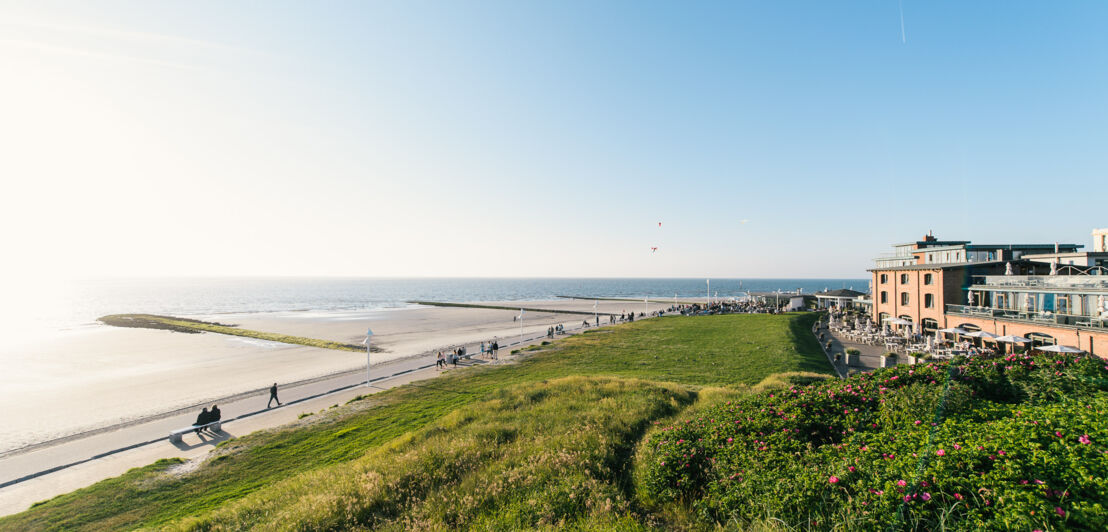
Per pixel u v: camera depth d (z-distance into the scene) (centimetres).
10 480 1780
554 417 1631
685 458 889
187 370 3969
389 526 895
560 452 1160
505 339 5600
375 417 2203
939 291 3912
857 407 970
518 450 1266
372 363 4116
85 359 4600
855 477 655
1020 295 3225
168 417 2545
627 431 1387
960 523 518
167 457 1948
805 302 7994
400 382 3216
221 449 1888
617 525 760
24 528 1302
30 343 5794
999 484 537
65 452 2050
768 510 664
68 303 15325
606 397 1945
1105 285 2634
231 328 7138
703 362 3161
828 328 4938
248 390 3153
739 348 3638
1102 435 596
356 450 1747
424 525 871
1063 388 888
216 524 1045
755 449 842
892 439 761
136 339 6128
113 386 3369
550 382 2386
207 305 14475
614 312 10975
